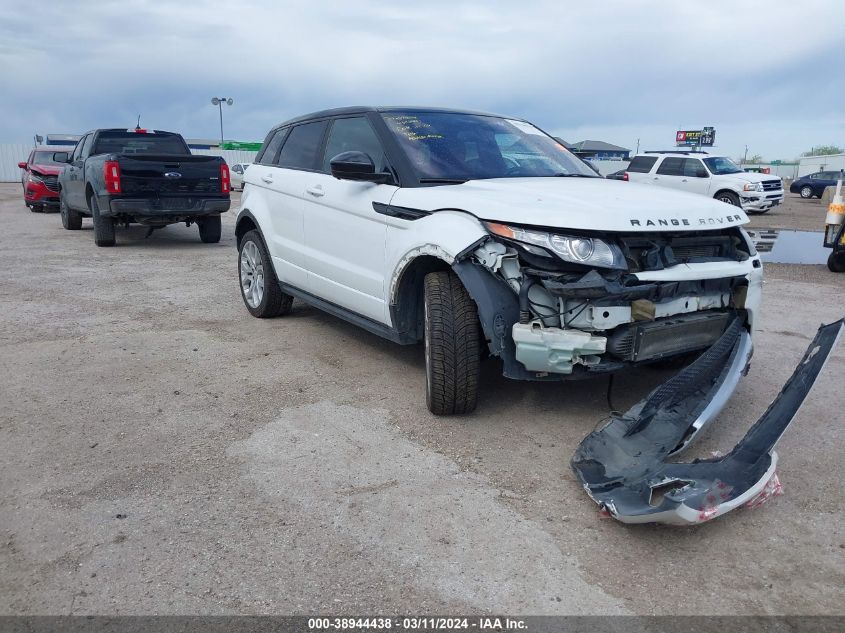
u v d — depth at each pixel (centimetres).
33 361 514
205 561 270
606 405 425
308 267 536
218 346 556
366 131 488
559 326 350
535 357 347
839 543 282
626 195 390
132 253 1105
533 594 251
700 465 298
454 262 366
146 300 738
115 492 322
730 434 386
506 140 501
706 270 366
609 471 320
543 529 292
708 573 263
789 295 771
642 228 346
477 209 369
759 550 277
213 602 247
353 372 491
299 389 457
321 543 282
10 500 315
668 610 243
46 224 1542
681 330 364
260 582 258
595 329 345
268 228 595
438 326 379
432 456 358
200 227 1242
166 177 1095
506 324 354
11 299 734
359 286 468
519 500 315
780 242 1302
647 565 268
